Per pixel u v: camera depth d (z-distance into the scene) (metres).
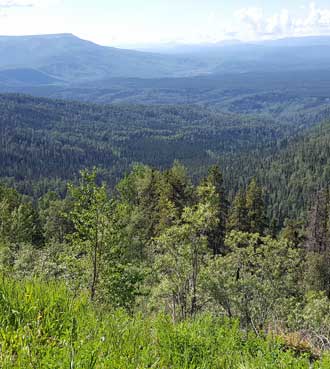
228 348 4.93
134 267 15.06
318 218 55.00
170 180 48.78
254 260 21.55
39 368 3.23
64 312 4.49
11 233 44.06
